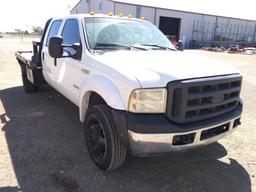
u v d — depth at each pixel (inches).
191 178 139.1
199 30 1529.3
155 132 114.3
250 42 1754.4
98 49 159.0
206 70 128.0
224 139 187.2
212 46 1518.2
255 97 320.5
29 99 264.4
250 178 141.2
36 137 179.2
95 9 1343.5
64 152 159.8
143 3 1301.7
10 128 192.7
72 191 124.7
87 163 148.5
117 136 127.1
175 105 117.0
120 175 138.6
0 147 163.2
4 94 282.2
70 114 223.9
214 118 128.4
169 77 116.8
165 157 158.2
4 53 682.8
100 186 129.4
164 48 178.7
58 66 194.5
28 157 152.7
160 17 1375.5
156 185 132.2
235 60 800.3
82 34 163.6
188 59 146.9
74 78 168.7
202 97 120.9
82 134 185.3
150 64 130.4
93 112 135.4
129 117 116.9
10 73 404.8
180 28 1456.7
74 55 166.7
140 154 120.3
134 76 118.8
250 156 164.6
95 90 136.3
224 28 1635.1
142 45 173.8
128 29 180.5
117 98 122.0
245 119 232.1
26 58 256.8
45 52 222.5
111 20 181.8
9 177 133.2
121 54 150.3
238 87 140.6
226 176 142.1
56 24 214.5
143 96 115.4
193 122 121.4
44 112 227.9
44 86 253.9
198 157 160.6
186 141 121.6
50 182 130.5
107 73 132.7
